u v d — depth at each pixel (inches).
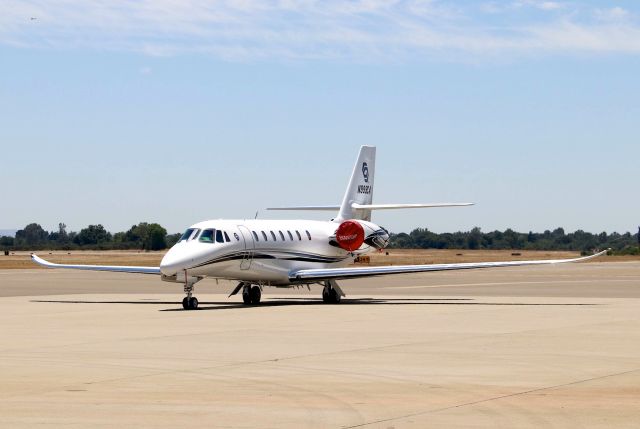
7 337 1348.4
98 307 2014.0
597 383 908.6
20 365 1042.7
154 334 1390.3
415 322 1592.0
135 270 2151.8
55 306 2046.0
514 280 3654.0
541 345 1225.4
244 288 2204.7
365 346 1218.6
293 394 851.4
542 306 2010.3
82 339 1317.7
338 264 2440.9
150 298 2404.0
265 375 964.0
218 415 756.0
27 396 840.3
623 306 1999.3
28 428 708.7
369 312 1843.0
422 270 2119.8
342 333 1396.4
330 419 740.7
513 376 953.5
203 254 2000.5
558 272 4648.1
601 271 4756.4
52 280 3607.3
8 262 6333.7
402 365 1035.3
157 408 784.9
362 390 871.1
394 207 2450.8
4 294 2605.8
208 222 2096.5
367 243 2469.2
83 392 861.2
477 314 1772.9
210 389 877.8
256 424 723.4
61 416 751.7
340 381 924.0
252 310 1924.2
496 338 1315.2
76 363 1057.5
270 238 2194.9
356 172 2556.6
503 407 787.4
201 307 2043.6
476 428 708.0
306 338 1323.8
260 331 1432.1
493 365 1034.1
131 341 1289.4
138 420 737.0
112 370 1001.5
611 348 1190.9
